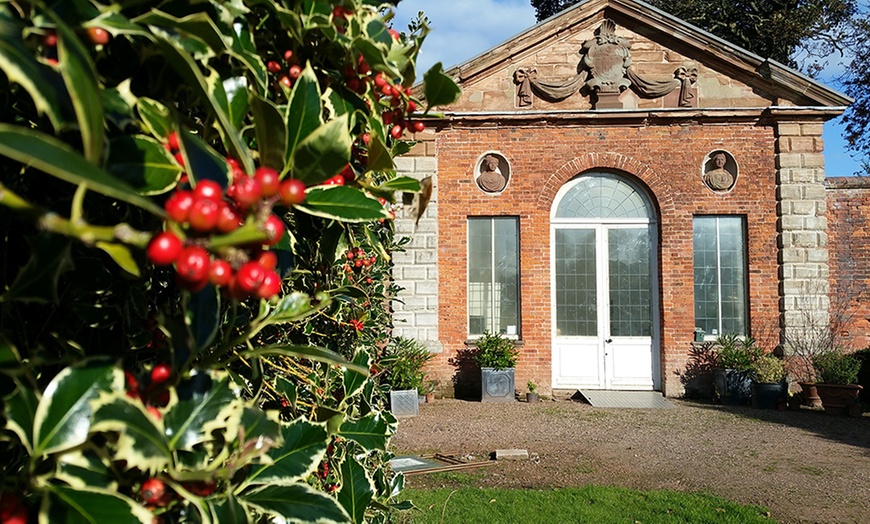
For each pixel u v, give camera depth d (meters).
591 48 13.04
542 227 12.97
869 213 12.89
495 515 5.83
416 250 12.91
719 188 12.84
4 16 0.75
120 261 0.80
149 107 0.94
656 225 13.07
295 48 1.34
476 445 9.08
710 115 12.77
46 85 0.71
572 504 6.21
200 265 0.70
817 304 12.54
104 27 0.81
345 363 1.08
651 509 6.11
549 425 10.45
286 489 1.11
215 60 1.11
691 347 12.73
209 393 1.02
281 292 1.76
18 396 0.83
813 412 11.66
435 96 1.46
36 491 0.81
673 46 13.02
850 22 21.41
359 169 1.57
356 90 1.43
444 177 13.09
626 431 10.00
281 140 0.99
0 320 0.93
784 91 12.81
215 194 0.73
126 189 0.63
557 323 13.24
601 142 13.00
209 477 0.89
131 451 0.82
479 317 13.11
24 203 0.65
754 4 21.89
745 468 7.87
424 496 6.43
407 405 11.42
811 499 6.64
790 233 12.65
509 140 13.08
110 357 0.87
